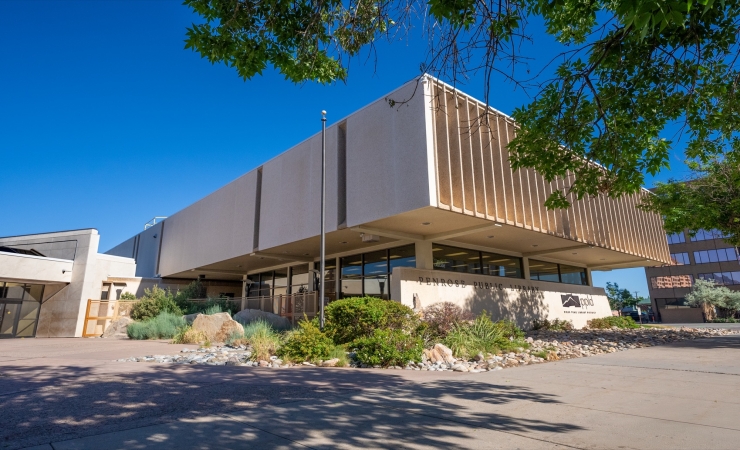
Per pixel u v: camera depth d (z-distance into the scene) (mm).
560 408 5523
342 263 22344
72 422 4871
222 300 23984
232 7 5691
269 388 6879
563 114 7852
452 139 14992
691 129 8039
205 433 4445
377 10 5660
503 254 22484
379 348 9914
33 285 23734
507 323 15641
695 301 48062
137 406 5633
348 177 16797
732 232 17000
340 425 4742
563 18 7004
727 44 6555
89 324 23578
